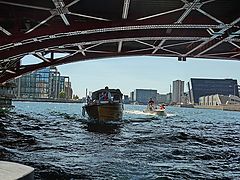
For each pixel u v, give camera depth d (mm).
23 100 172625
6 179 3584
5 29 29156
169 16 27484
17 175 3758
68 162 11984
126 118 50156
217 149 17188
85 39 31938
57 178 9555
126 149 15812
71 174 10062
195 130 31109
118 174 10172
